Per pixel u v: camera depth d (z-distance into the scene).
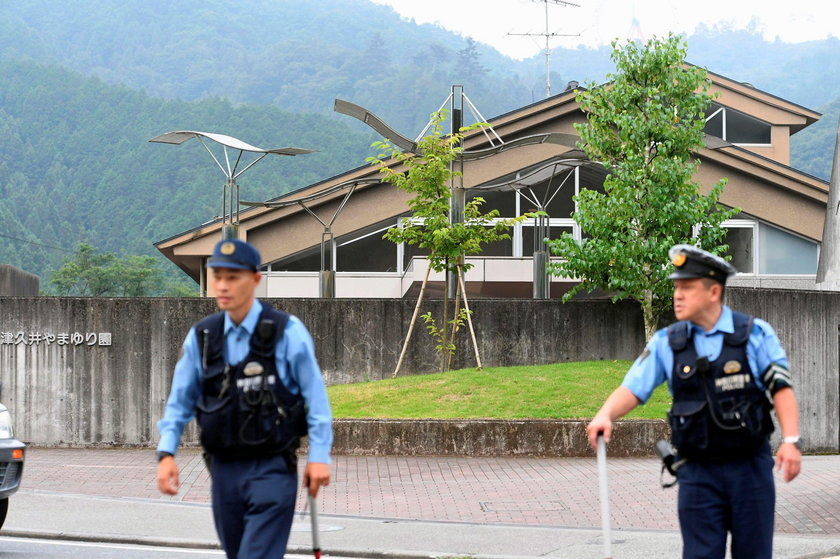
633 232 19.19
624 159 20.16
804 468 13.87
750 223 29.55
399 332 19.92
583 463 15.13
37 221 133.00
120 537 9.50
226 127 146.88
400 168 28.84
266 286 28.52
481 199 19.62
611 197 19.33
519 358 20.00
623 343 20.05
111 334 19.25
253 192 128.00
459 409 16.70
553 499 11.98
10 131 165.25
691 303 4.69
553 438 15.90
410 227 19.58
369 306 19.92
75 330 19.30
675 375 4.71
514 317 20.03
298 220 29.02
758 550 4.68
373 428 16.19
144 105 168.62
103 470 15.23
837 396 17.16
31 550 8.95
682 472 4.74
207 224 28.23
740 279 29.02
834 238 19.12
